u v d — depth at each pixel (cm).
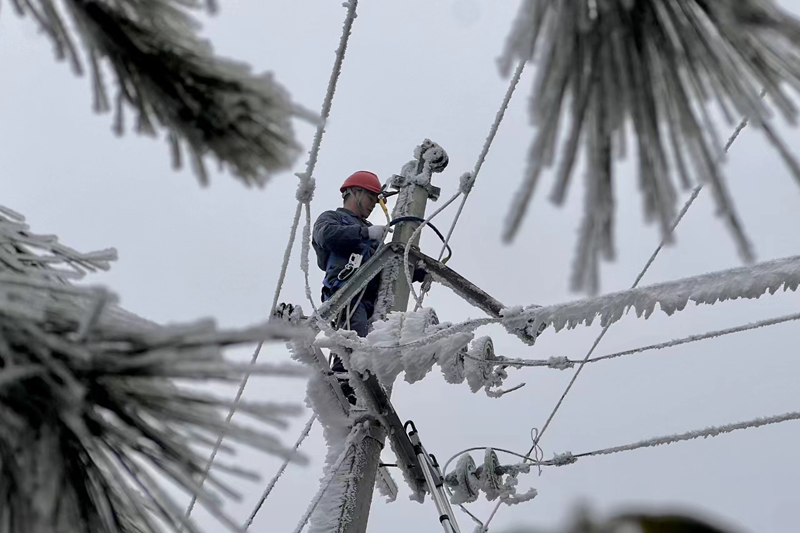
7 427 193
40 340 193
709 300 525
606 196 167
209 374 191
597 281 166
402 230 825
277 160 222
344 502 692
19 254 246
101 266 256
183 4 219
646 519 111
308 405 716
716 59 171
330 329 665
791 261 504
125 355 193
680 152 169
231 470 197
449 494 791
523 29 169
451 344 633
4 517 190
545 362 669
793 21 164
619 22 171
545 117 169
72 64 221
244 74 214
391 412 716
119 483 205
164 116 221
